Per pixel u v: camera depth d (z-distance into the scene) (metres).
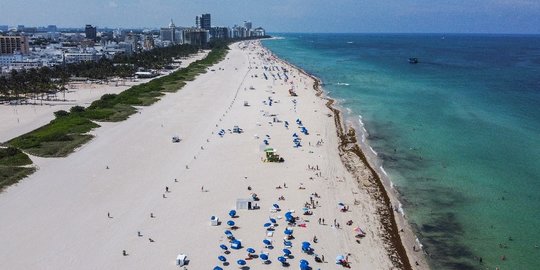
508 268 61.91
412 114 149.88
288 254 64.38
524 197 83.94
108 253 63.84
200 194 84.56
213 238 68.56
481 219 75.75
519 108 157.50
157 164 100.56
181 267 60.84
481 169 98.00
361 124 137.12
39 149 107.75
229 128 132.38
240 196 83.88
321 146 115.44
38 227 70.62
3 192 83.00
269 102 168.00
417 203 81.88
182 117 145.38
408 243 68.56
